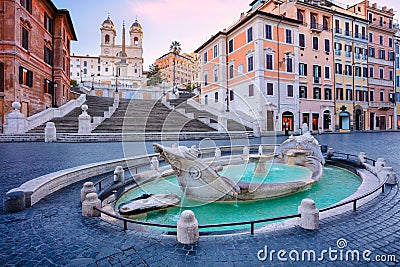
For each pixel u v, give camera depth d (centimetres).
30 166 808
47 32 2638
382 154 1174
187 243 329
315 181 692
